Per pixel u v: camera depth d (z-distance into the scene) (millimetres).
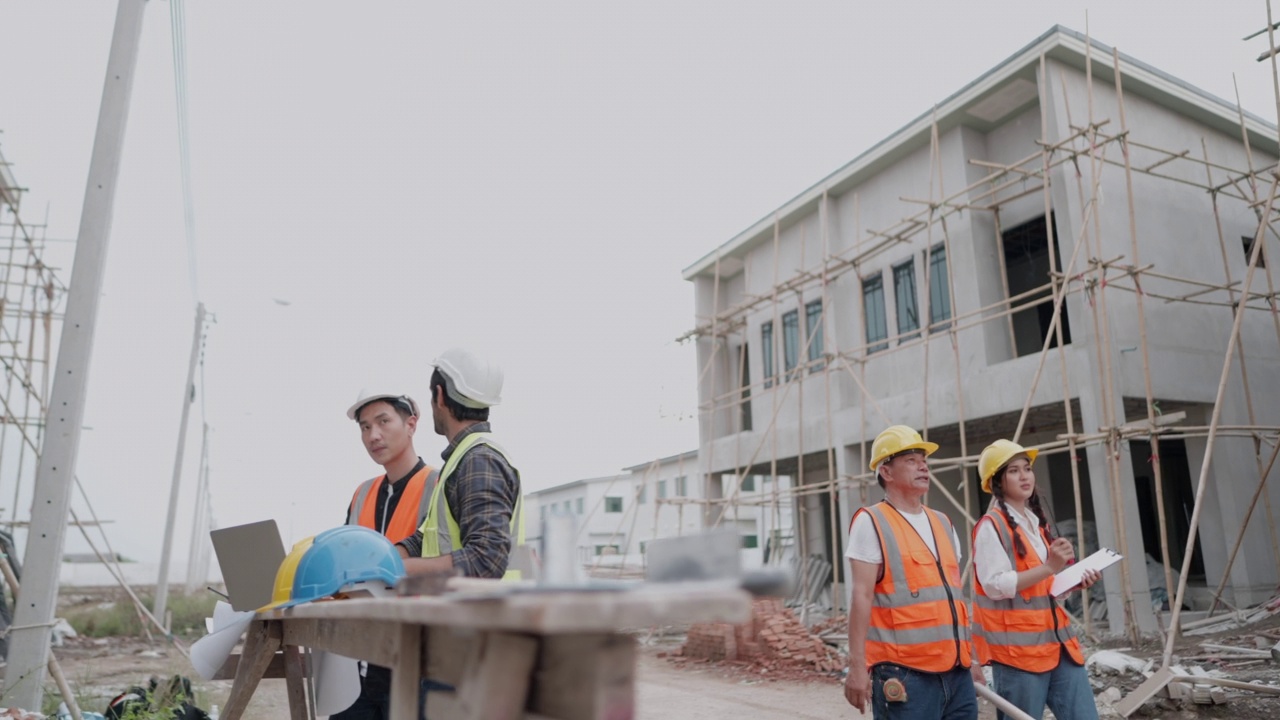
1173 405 12000
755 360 17766
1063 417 13203
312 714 3408
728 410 18969
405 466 3654
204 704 6766
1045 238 14148
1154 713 6410
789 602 16062
